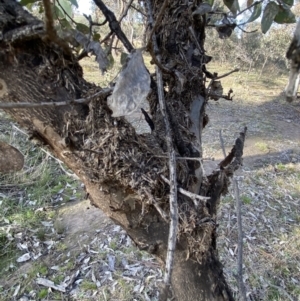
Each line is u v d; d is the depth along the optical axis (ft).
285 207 9.87
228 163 2.74
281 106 20.70
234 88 23.62
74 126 1.83
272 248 8.08
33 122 1.83
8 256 8.13
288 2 2.31
